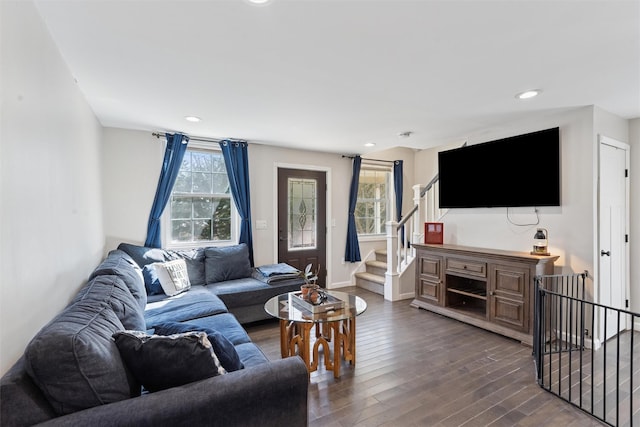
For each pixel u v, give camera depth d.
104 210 3.53
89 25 1.65
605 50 1.95
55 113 1.79
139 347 1.28
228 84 2.44
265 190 4.66
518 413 2.02
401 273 4.68
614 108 3.05
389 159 6.01
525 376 2.48
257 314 3.57
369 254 5.79
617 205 3.27
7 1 1.19
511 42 1.85
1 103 1.13
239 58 2.03
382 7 1.51
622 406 2.08
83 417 1.02
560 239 3.18
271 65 2.13
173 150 3.89
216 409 1.19
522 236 3.50
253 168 4.56
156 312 2.67
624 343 3.11
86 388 1.09
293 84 2.45
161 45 1.86
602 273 3.05
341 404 2.11
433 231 4.28
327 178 5.25
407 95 2.69
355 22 1.64
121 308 1.73
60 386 1.06
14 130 1.24
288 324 2.62
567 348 3.01
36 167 1.48
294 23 1.65
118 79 2.32
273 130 3.81
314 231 5.14
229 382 1.26
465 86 2.50
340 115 3.23
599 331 2.99
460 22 1.65
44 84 1.61
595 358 2.81
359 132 3.91
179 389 1.20
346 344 2.63
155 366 1.26
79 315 1.37
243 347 2.03
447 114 3.20
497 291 3.31
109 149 3.64
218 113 3.15
